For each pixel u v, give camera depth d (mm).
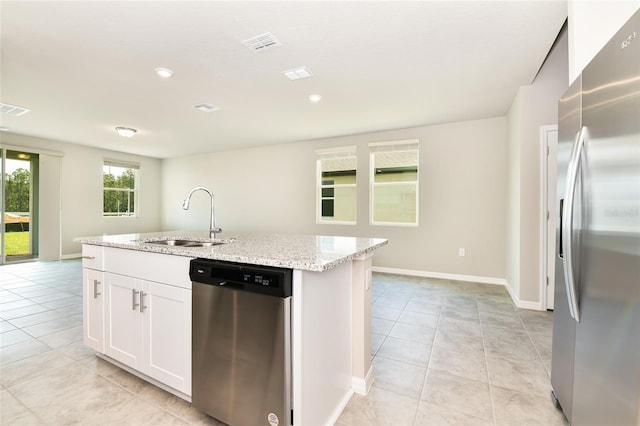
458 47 2395
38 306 3256
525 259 3268
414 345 2400
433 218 4707
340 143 5473
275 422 1300
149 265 1752
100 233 6621
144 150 6797
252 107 3826
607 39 1551
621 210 1009
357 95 3418
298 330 1274
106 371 1979
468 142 4453
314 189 5789
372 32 2180
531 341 2459
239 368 1391
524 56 2541
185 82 3061
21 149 5398
